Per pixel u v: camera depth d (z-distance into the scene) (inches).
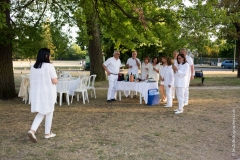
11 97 447.2
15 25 451.5
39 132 258.8
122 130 267.0
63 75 501.7
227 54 2605.8
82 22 546.9
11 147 216.4
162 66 422.6
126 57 1461.6
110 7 498.9
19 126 281.1
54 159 192.4
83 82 425.4
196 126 283.1
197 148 217.9
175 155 202.5
